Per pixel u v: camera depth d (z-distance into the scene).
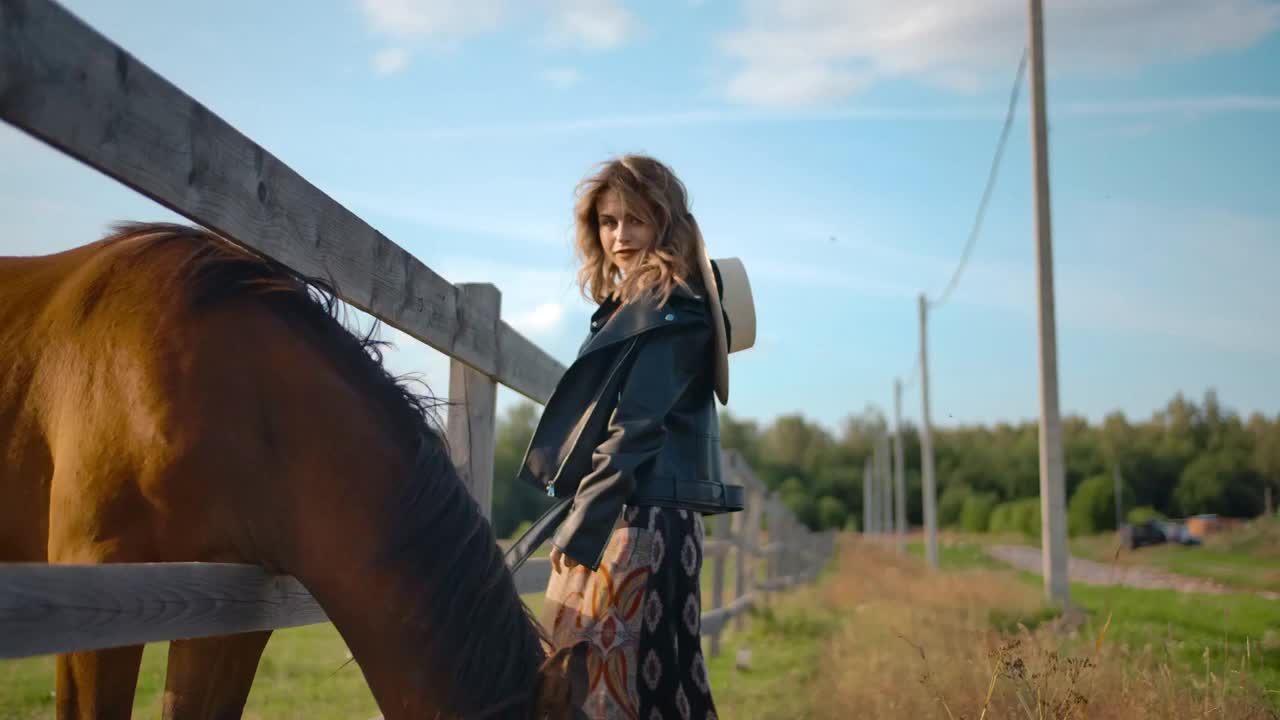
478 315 2.98
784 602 11.03
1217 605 8.55
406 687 1.68
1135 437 71.88
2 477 1.92
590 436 2.00
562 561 1.91
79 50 1.30
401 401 1.93
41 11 1.23
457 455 3.02
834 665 5.68
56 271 1.99
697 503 2.04
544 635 1.78
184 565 1.64
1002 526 69.94
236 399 1.77
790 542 15.05
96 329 1.83
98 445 1.77
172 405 1.73
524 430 59.88
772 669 6.63
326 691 4.95
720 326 2.09
